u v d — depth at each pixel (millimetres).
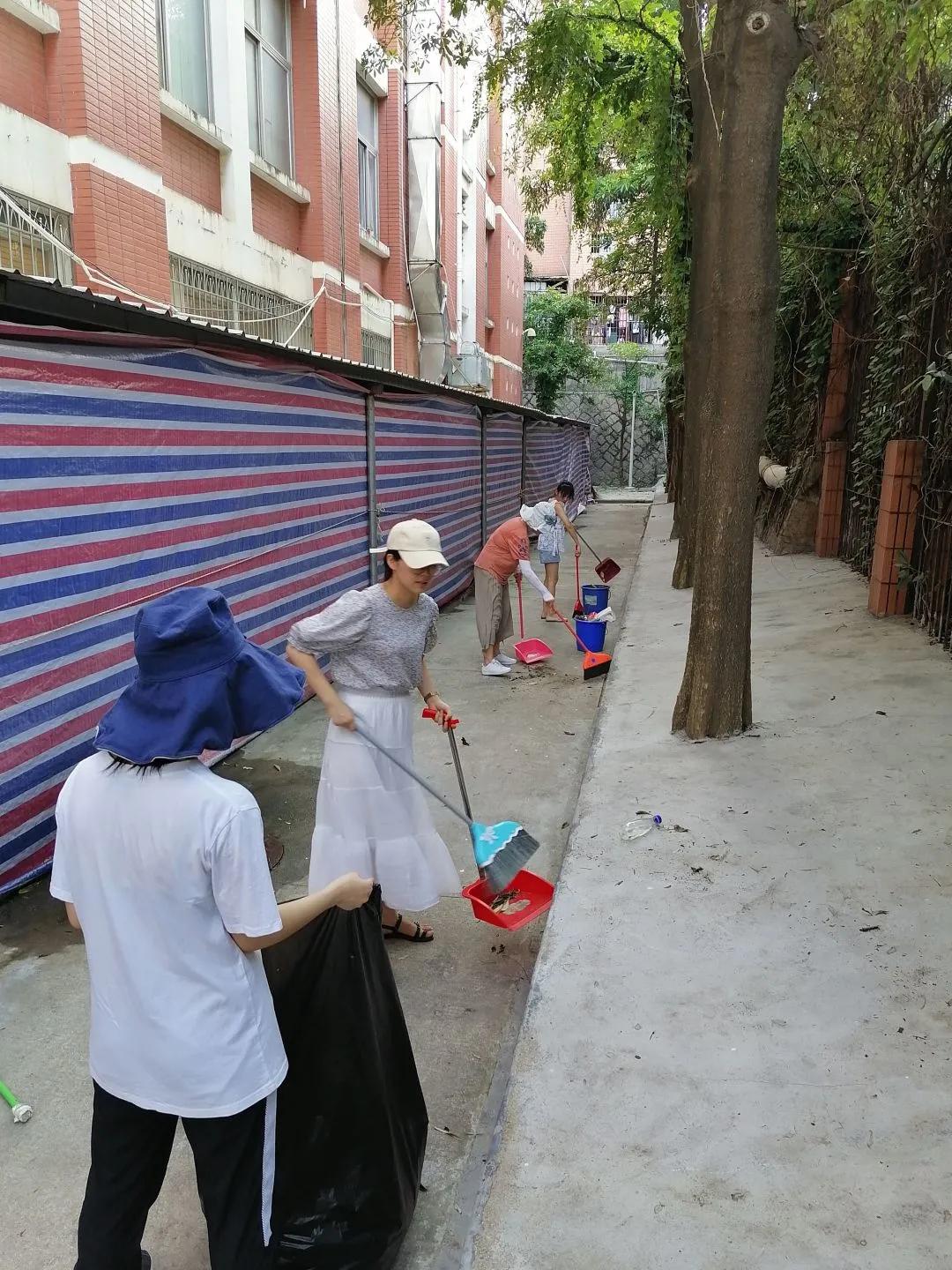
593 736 5812
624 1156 2318
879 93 7582
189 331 4922
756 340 4762
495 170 23703
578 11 10578
